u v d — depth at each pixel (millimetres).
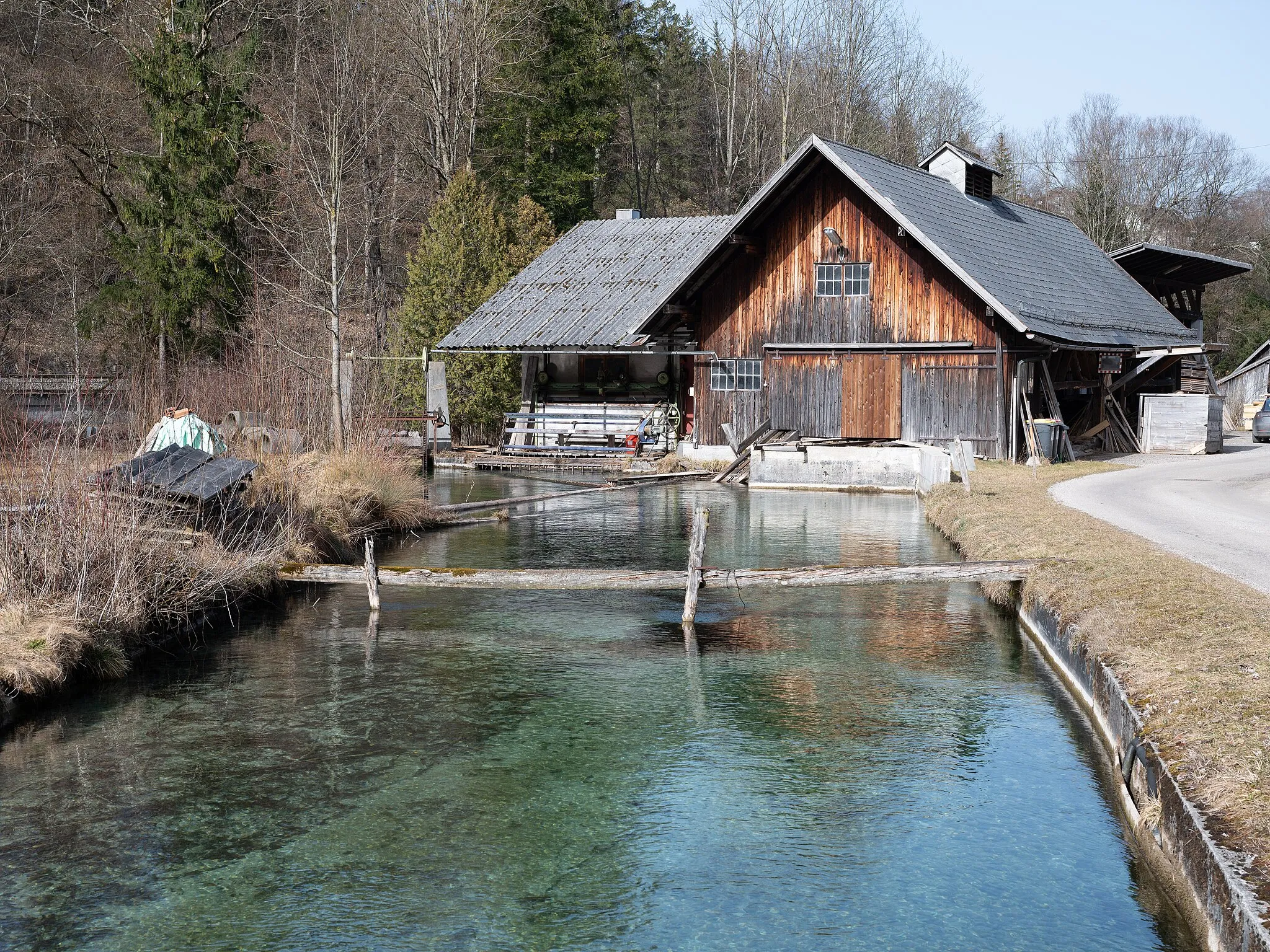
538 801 7918
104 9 44156
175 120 36156
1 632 10219
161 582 12359
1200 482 22812
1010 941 6016
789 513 22516
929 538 18750
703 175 68938
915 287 29406
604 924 6227
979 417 28875
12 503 11367
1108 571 11945
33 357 32312
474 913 6375
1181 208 79375
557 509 23422
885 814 7648
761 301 31125
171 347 35281
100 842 7301
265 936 6137
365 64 33281
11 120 38219
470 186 38406
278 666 11359
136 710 9945
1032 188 85625
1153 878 6684
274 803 7898
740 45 65438
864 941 6023
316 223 33938
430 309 37094
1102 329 31672
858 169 28906
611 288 35688
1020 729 9336
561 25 51500
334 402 21062
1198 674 8070
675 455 32594
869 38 63406
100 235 40281
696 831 7426
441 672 11125
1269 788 6008
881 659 11625
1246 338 64500
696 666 11398
